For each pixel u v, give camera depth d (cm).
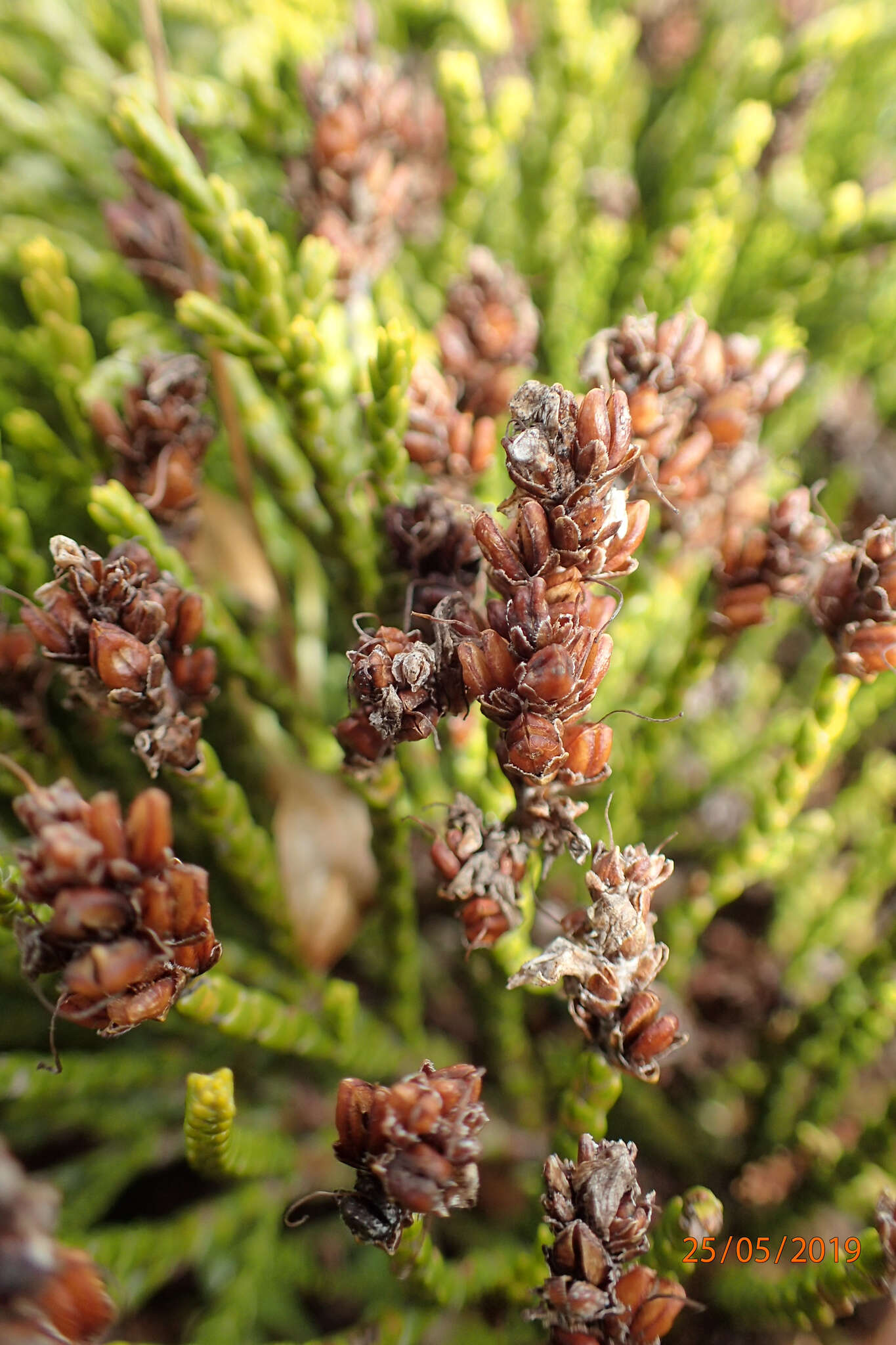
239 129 13
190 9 16
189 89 13
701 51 18
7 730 11
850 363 15
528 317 11
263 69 13
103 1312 7
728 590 10
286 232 13
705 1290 11
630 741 13
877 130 18
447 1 16
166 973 8
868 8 15
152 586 9
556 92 15
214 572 14
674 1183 12
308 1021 10
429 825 10
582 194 17
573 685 8
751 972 14
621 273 17
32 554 11
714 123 16
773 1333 11
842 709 10
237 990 10
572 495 8
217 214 10
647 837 14
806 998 13
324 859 13
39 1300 7
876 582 9
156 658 9
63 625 9
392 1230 8
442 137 15
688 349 10
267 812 13
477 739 11
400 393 10
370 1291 11
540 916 13
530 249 16
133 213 12
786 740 13
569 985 9
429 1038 12
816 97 15
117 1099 12
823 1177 11
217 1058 12
